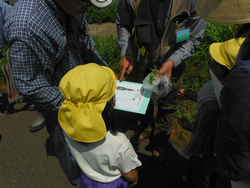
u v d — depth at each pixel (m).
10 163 2.45
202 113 1.18
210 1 0.81
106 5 1.34
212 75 1.26
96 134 1.02
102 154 1.16
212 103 1.17
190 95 1.77
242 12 0.73
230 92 0.78
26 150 2.61
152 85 1.69
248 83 0.72
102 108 0.99
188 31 1.79
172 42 1.90
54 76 1.59
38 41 1.29
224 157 0.88
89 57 2.02
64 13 1.39
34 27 1.25
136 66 2.18
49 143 2.70
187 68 3.42
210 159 1.06
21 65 1.32
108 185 1.35
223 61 1.15
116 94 1.75
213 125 1.06
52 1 1.29
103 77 0.99
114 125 1.17
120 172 1.34
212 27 3.82
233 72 0.80
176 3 1.64
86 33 1.82
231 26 3.65
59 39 1.38
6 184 2.22
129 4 1.87
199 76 3.39
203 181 1.53
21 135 2.82
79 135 1.03
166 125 2.24
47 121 1.80
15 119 3.08
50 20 1.32
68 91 0.99
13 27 1.24
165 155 2.38
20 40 1.25
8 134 2.84
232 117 0.78
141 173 2.29
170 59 1.81
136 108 1.58
